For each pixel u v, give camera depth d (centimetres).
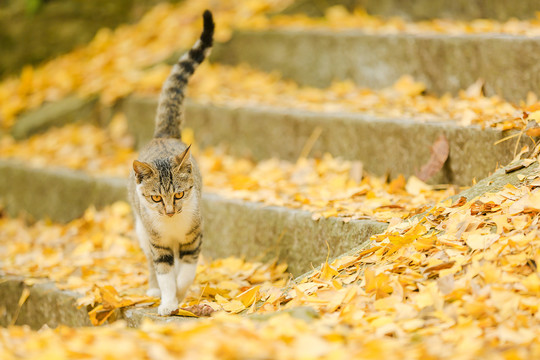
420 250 533
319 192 764
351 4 1160
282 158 922
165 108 736
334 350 390
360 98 946
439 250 523
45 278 749
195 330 432
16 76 1346
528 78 800
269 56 1113
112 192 932
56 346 428
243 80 1106
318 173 834
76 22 1380
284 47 1096
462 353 387
